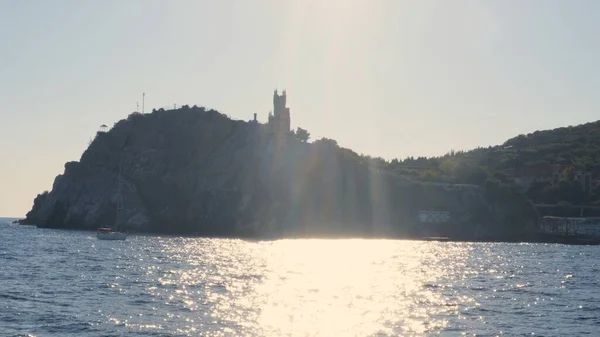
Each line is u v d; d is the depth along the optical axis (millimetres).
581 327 71062
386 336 63875
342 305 82062
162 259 152500
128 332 62812
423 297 91438
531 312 80062
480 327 69562
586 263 171500
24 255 151250
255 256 171375
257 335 62906
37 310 72250
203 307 77875
